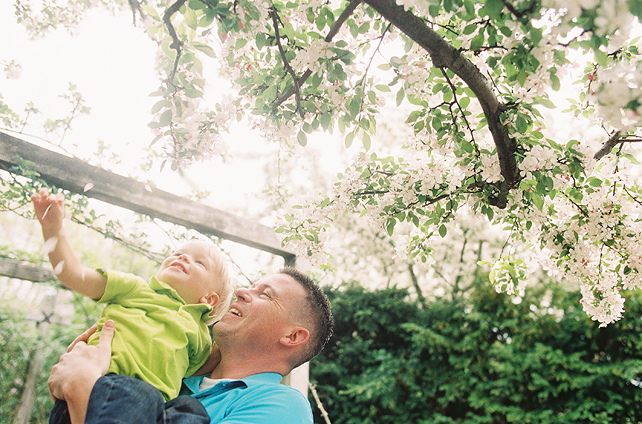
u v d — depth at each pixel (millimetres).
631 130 1117
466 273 8805
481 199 1752
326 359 7898
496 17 1133
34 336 4328
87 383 1064
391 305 8008
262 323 1495
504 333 7180
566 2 1002
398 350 7758
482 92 1393
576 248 1860
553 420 6062
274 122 1579
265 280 1623
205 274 1703
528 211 1752
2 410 4035
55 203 1217
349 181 1883
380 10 1265
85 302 4660
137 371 1223
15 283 4727
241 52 1663
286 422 1191
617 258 1970
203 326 1635
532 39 1109
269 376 1438
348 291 8414
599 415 5789
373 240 9531
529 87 1227
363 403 7281
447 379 7062
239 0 1298
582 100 1733
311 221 1995
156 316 1425
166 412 1088
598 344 6430
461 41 1460
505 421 6668
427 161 1834
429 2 1130
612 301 1997
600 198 1784
